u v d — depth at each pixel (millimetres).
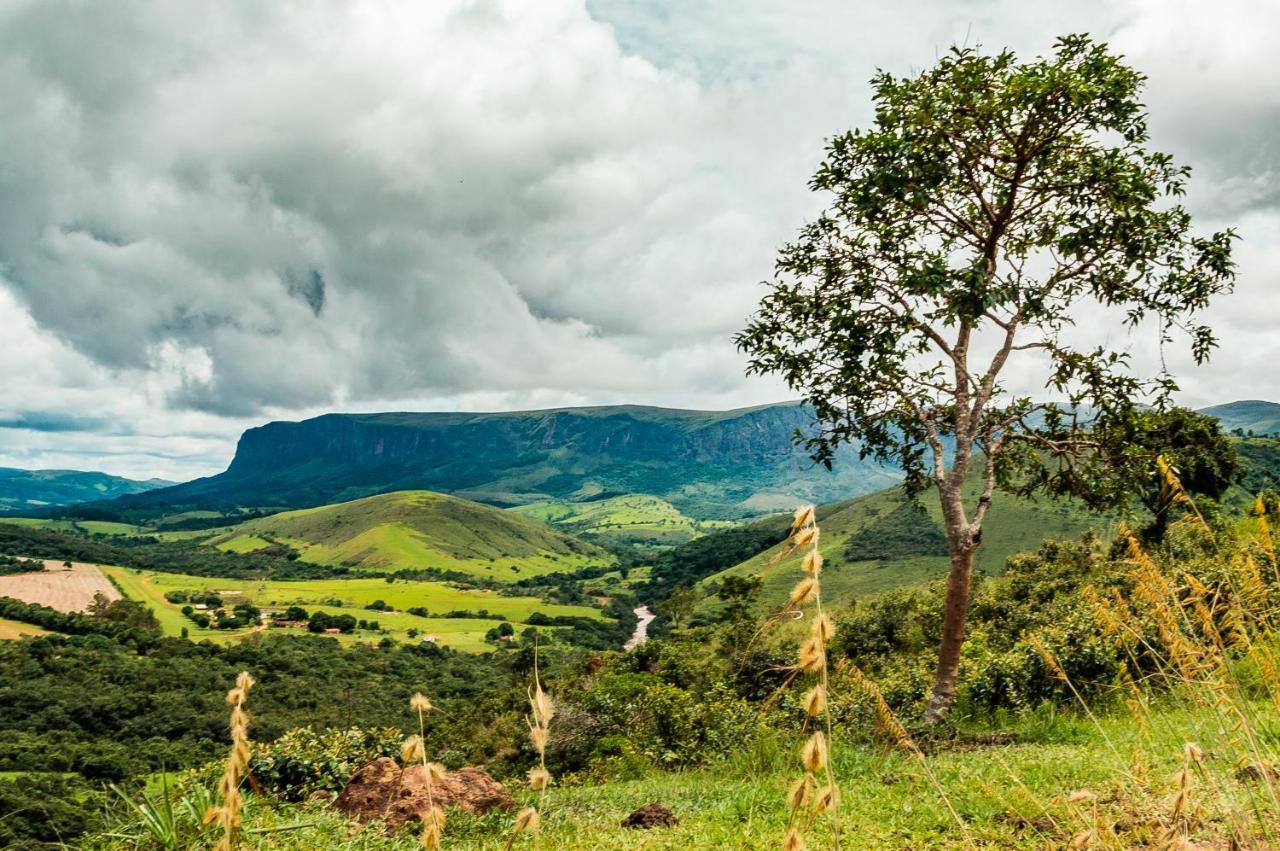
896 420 16938
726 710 17188
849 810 8289
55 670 99250
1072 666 13633
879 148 14898
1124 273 14852
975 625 31938
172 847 5164
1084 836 3195
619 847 7746
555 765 21688
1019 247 16141
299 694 95500
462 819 9156
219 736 76688
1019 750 11031
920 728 13133
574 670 48406
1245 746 3432
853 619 40750
